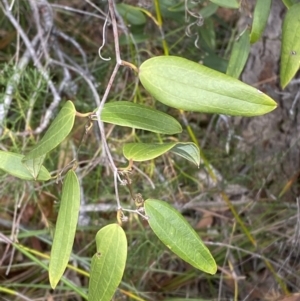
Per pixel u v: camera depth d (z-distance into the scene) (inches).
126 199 19.2
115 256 8.4
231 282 18.7
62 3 21.9
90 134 19.6
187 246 8.6
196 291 18.8
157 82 8.2
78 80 20.4
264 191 19.9
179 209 19.0
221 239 18.8
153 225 8.6
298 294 15.7
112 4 8.9
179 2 14.8
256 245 17.2
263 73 18.5
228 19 21.6
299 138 19.0
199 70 8.0
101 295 8.6
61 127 8.4
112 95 20.0
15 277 18.8
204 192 19.1
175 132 8.6
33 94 17.4
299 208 17.0
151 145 8.3
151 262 18.6
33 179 9.9
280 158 19.2
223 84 7.8
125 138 18.7
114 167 8.3
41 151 8.2
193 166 19.8
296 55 8.8
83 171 18.8
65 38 19.1
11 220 19.5
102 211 19.1
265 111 7.8
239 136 20.0
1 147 16.8
